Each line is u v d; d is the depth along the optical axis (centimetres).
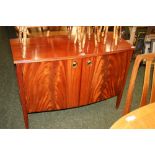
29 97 170
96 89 190
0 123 192
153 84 131
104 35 191
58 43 179
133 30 270
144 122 100
